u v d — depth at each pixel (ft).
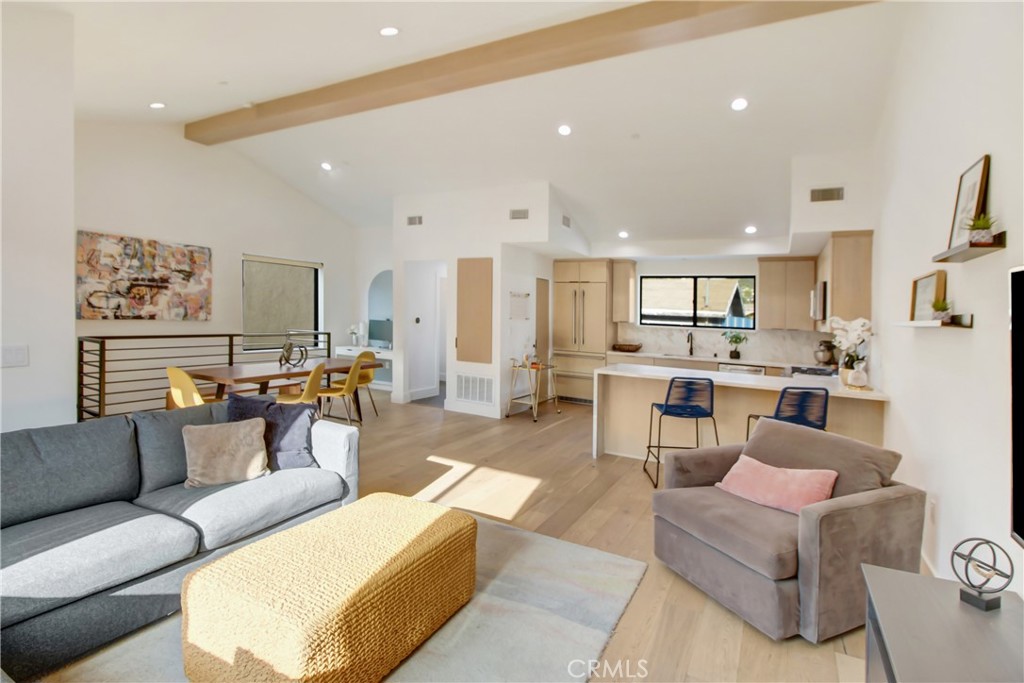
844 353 13.71
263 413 10.53
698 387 13.17
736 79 12.66
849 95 12.64
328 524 7.63
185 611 6.23
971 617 4.32
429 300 25.84
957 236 7.32
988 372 6.41
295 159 21.01
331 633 5.53
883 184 12.88
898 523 7.31
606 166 17.60
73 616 6.36
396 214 23.34
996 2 6.19
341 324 26.86
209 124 18.03
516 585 8.38
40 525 7.32
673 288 25.41
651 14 10.11
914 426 9.74
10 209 9.07
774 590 6.91
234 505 8.18
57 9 9.44
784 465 8.68
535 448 16.65
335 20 10.39
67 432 8.34
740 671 6.50
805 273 21.56
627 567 8.98
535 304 23.70
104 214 17.43
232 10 9.74
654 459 15.51
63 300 9.70
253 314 22.62
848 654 6.83
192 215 19.89
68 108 9.68
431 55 12.39
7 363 9.09
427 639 7.03
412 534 7.32
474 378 21.72
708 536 7.83
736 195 18.16
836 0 9.09
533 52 11.22
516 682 6.28
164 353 19.26
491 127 16.38
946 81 7.99
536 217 19.66
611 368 15.92
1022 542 4.06
